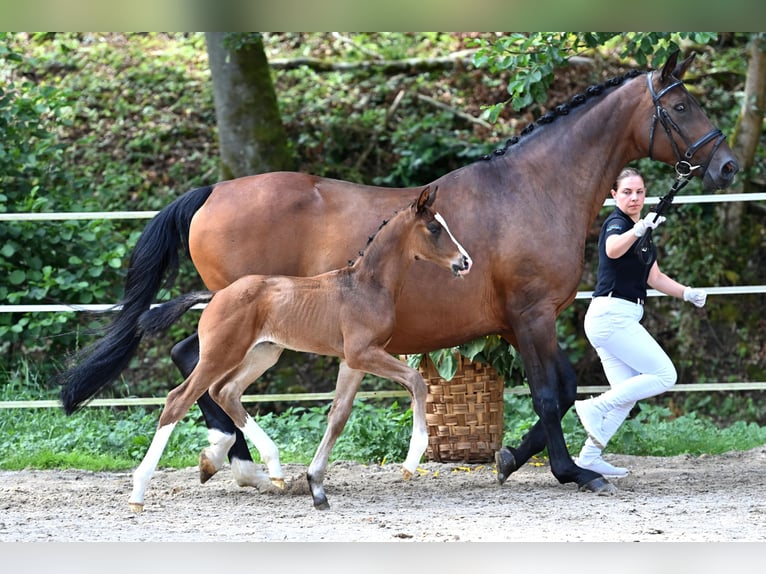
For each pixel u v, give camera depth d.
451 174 9.11
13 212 13.86
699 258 16.12
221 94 16.52
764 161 17.03
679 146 9.00
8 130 14.30
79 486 9.52
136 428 11.83
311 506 8.37
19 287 13.73
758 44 15.69
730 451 11.19
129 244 14.45
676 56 8.95
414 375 8.02
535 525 7.33
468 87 19.48
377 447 10.89
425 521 7.58
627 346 8.73
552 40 11.12
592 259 16.88
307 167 18.33
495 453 9.77
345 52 20.73
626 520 7.49
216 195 8.92
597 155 9.14
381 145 18.84
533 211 8.88
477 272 8.77
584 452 8.98
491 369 10.28
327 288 8.09
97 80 19.92
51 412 12.42
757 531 6.99
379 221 8.71
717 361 15.70
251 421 8.59
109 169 18.19
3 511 8.22
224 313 7.97
